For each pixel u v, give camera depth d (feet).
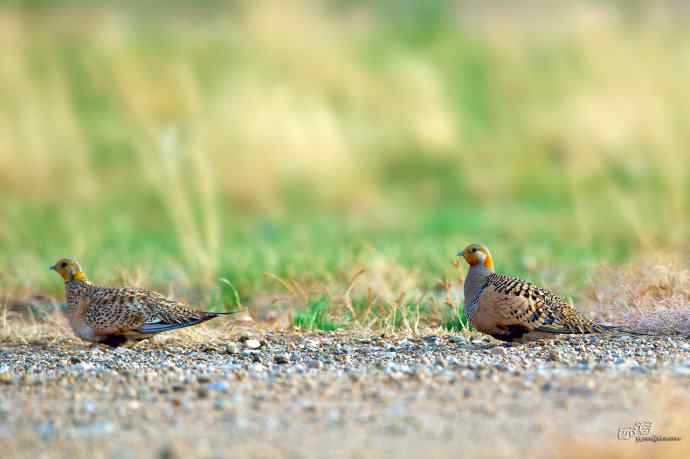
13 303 35.88
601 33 79.71
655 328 28.91
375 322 31.58
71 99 77.30
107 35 85.92
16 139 64.23
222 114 65.87
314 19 82.17
